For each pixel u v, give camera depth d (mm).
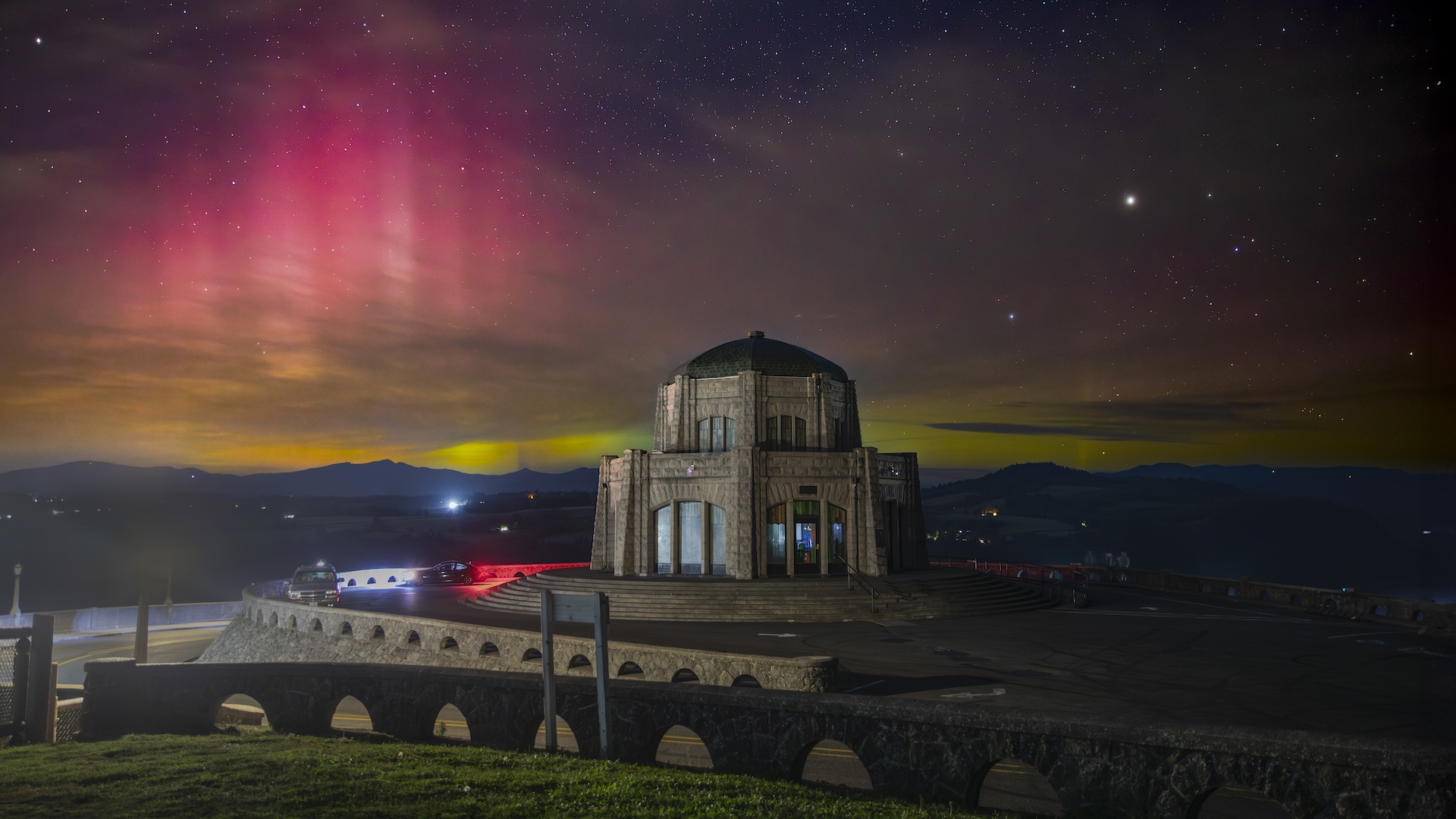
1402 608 43688
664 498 54875
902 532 60375
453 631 37125
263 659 47969
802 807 12820
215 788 13648
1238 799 17422
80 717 21172
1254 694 27078
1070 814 12992
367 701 19672
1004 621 45375
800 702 15133
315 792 13273
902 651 35531
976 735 13836
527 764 15383
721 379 59781
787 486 53562
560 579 53719
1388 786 10961
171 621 69938
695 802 12953
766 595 48031
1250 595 57156
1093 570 73875
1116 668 31547
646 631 41625
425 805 12602
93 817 12227
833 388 61531
